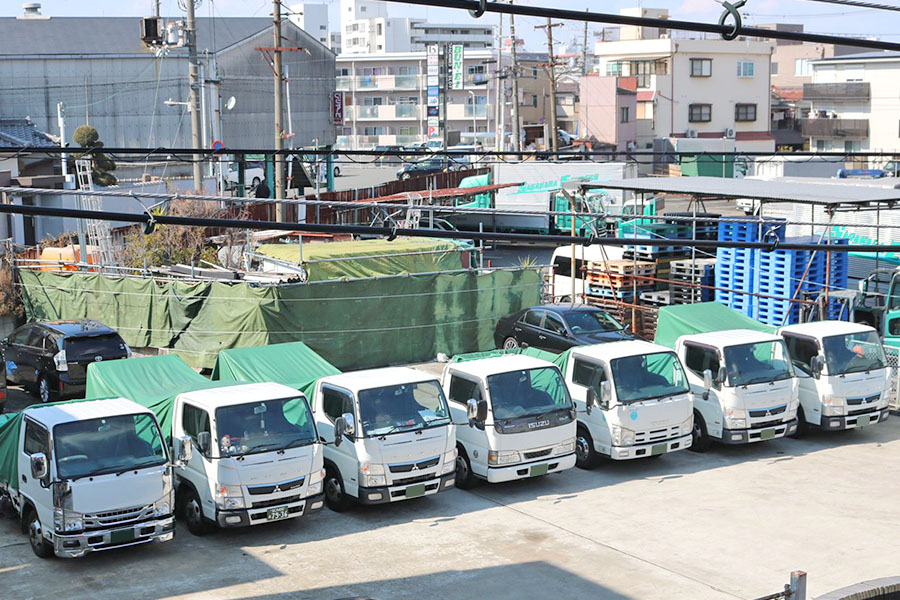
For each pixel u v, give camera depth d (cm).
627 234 3138
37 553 1429
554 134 6706
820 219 3328
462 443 1750
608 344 1927
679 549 1452
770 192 2612
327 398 1664
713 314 2222
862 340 2020
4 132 5188
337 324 2494
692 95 8619
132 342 2602
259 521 1474
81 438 1382
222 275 2562
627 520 1580
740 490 1719
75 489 1341
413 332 2620
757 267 2639
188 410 1544
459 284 2678
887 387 2022
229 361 1877
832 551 1436
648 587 1314
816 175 6812
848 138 8006
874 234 3198
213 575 1366
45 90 6731
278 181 3909
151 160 5438
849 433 2092
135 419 1427
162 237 2977
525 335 2514
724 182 2916
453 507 1666
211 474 1469
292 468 1491
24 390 2459
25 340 2389
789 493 1700
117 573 1375
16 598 1286
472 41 15875
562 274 3128
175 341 2541
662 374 1836
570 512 1625
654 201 3325
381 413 1597
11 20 7188
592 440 1836
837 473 1809
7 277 2833
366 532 1546
